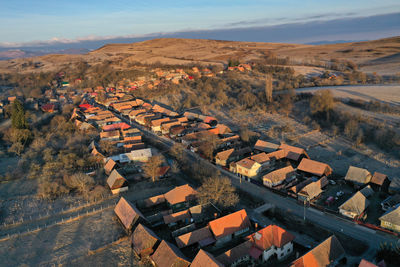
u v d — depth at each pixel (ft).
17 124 437.17
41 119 534.37
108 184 291.58
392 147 365.20
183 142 406.00
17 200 275.59
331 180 291.58
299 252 204.03
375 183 270.67
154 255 190.70
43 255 204.85
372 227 217.56
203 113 551.18
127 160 348.38
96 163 346.33
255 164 306.96
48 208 262.47
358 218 227.61
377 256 184.65
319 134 429.79
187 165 339.57
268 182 283.79
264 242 194.39
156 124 473.67
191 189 264.93
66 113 555.28
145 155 355.97
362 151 365.20
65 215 251.39
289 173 295.07
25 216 250.57
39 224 239.71
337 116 470.39
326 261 177.68
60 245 214.90
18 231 230.68
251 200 266.77
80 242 217.36
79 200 274.36
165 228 233.35
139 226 212.64
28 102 650.84
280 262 195.52
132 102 625.41
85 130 457.27
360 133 399.85
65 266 194.29
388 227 213.05
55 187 286.05
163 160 349.61
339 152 363.56
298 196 262.26
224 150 376.89
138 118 522.06
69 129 466.70
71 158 343.26
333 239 187.83
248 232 224.33
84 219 245.45
